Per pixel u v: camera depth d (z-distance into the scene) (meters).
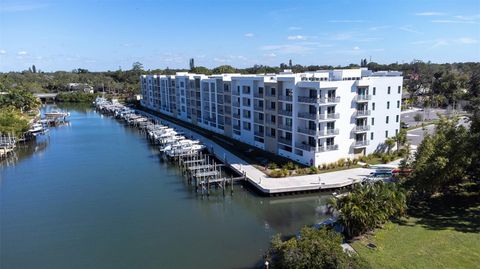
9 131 88.06
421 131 86.50
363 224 34.22
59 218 46.78
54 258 36.78
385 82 65.00
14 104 135.12
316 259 26.83
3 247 39.28
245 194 53.72
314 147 59.47
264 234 40.69
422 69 179.50
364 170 57.94
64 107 173.12
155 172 67.12
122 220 45.78
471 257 30.67
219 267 33.88
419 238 34.38
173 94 128.50
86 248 38.69
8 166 72.50
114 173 66.75
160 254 36.84
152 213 47.84
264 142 73.31
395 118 67.75
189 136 90.62
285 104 66.31
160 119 123.44
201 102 104.25
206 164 67.06
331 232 31.27
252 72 186.00
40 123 113.56
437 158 41.12
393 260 30.47
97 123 126.12
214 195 53.97
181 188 57.97
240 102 81.19
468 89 123.94
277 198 51.12
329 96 60.00
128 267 34.56
